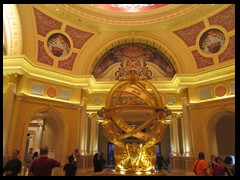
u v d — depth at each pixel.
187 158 12.04
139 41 15.33
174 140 13.73
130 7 15.25
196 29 13.57
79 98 13.54
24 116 11.23
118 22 14.17
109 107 5.59
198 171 5.49
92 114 14.43
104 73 15.47
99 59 15.53
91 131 14.08
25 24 11.68
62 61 13.91
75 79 13.76
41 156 4.77
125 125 5.69
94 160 9.51
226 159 5.94
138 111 13.72
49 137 14.55
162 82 14.63
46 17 12.57
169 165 14.73
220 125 15.34
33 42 12.28
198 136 12.45
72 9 12.91
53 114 12.86
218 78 12.30
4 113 10.19
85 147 13.19
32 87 11.99
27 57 11.29
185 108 13.23
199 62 13.90
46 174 4.58
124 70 15.46
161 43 14.77
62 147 12.38
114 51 15.76
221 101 11.90
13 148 10.40
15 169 6.06
